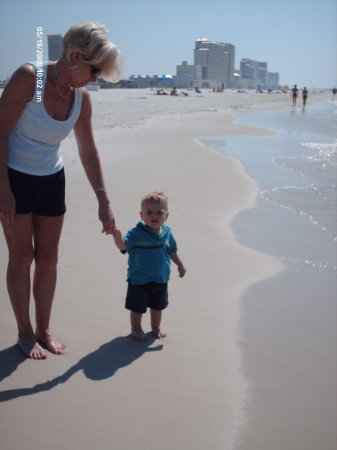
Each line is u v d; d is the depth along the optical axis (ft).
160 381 10.28
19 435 8.49
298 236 21.07
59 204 10.94
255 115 103.40
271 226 22.25
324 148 48.70
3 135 9.86
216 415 9.33
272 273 16.85
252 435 8.87
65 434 8.57
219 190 28.14
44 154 10.37
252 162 38.68
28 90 9.71
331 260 18.42
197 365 10.99
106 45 9.36
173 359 11.18
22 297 10.98
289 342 12.29
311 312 14.05
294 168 37.04
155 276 11.83
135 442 8.46
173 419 9.12
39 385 9.91
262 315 13.67
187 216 22.82
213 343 12.00
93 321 12.64
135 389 9.96
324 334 12.82
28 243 10.75
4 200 9.90
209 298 14.51
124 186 27.63
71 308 13.23
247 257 18.17
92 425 8.82
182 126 65.26
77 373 10.41
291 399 10.02
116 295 14.17
